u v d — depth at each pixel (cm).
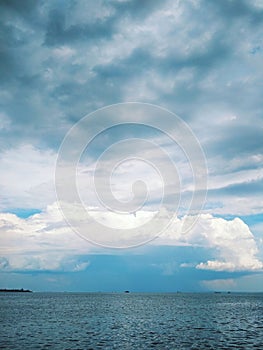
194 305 14525
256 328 6297
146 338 4997
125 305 14062
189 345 4475
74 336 5100
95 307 12381
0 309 10850
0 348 4159
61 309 11025
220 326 6575
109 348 4228
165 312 10100
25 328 5947
